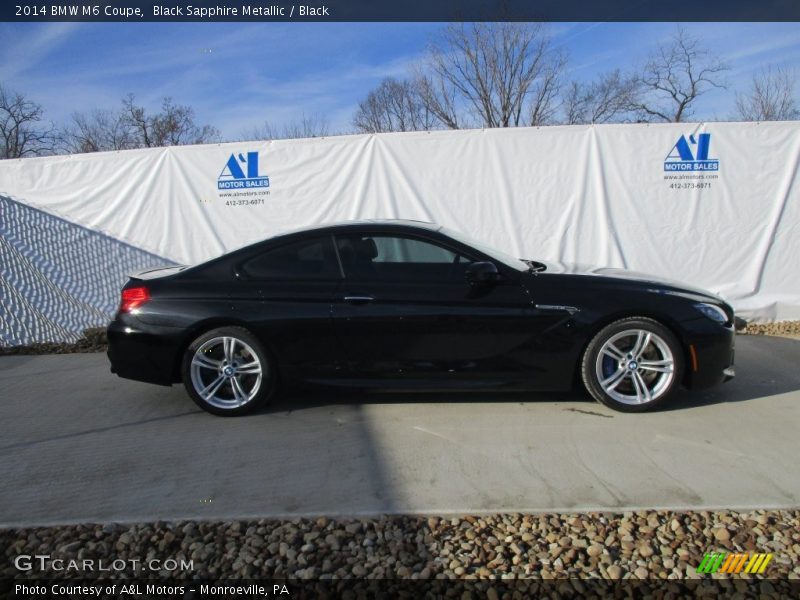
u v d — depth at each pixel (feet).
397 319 14.44
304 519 10.27
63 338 24.17
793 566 8.79
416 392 16.14
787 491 10.79
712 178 24.34
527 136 24.64
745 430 13.48
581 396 15.83
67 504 10.93
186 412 15.51
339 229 15.31
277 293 14.80
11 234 23.63
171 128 73.51
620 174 24.50
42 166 26.58
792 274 24.63
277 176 25.72
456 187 25.05
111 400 16.61
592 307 14.24
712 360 14.32
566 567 8.91
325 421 14.60
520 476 11.56
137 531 10.05
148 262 26.16
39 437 14.01
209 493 11.21
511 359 14.48
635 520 9.98
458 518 10.18
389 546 9.50
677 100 73.10
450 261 14.92
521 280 14.55
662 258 24.81
